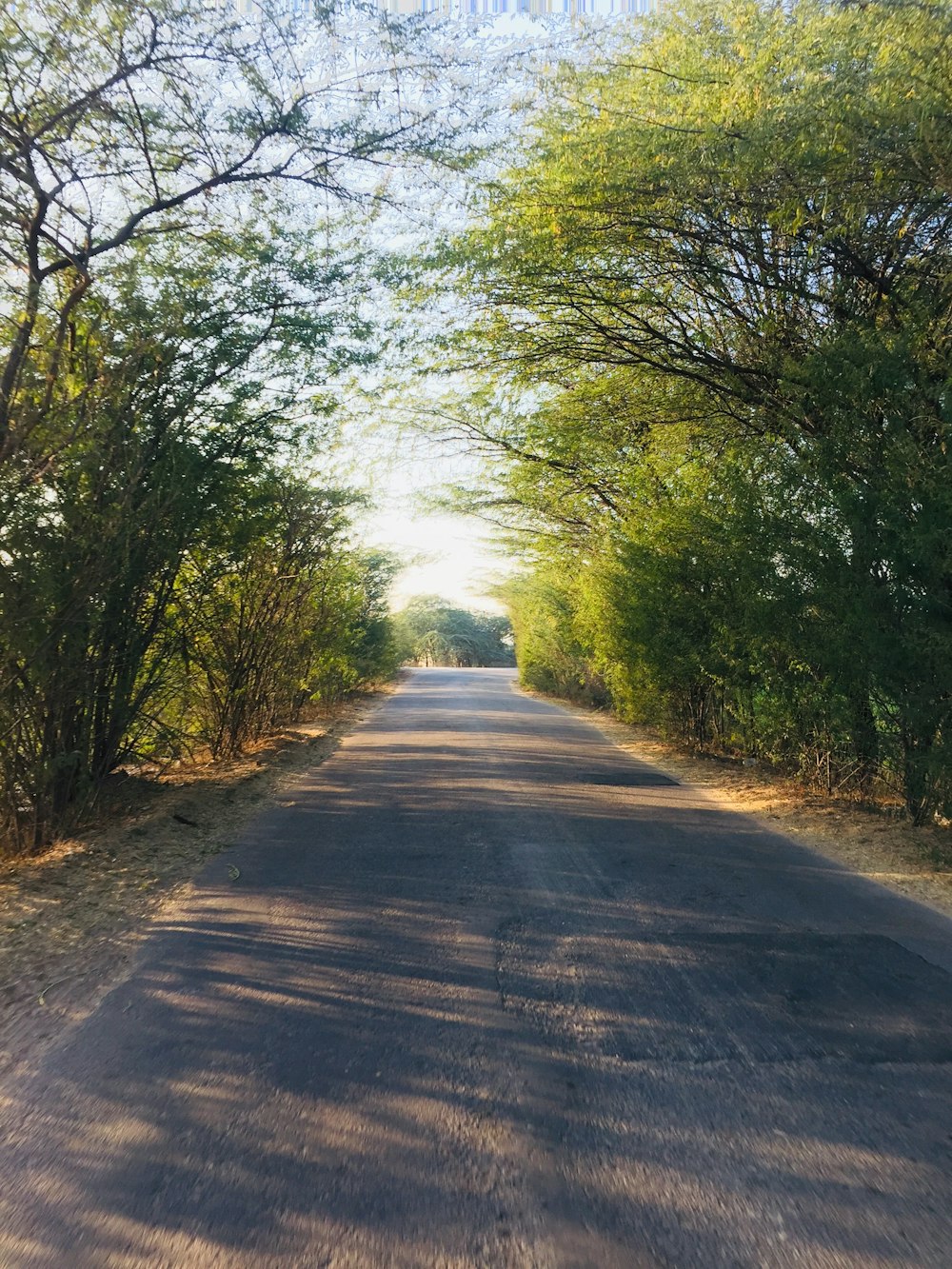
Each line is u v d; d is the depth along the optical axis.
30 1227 2.89
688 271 10.90
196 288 8.61
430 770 12.81
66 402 7.56
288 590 15.09
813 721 10.43
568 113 9.42
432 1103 3.63
